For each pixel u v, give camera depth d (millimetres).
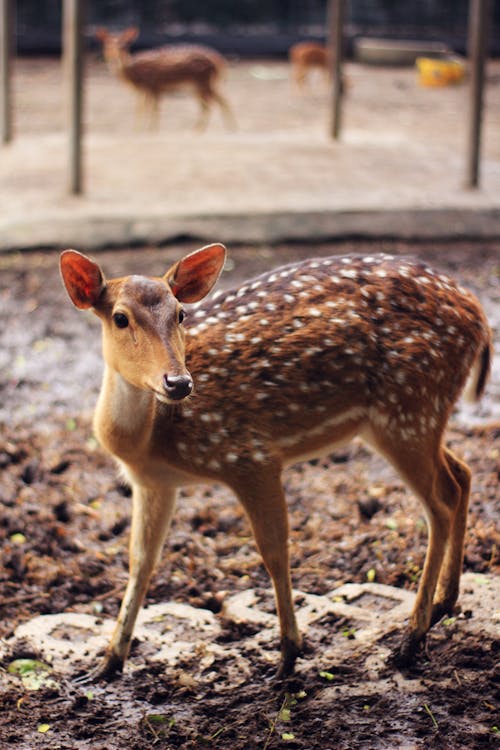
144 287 3584
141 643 4434
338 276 4168
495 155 14359
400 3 31328
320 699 3967
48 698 4070
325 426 4062
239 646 4395
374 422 4098
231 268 9484
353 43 29312
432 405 4082
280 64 28156
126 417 3848
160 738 3801
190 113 19125
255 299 4129
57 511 5531
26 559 5051
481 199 11375
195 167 13219
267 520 4000
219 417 3914
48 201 11055
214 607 4738
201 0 31031
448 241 10352
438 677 4051
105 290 3705
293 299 4094
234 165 13438
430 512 4129
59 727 3875
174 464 3971
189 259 3787
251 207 10773
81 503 5625
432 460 4113
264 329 4020
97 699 4062
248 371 3949
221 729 3818
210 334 4023
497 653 4141
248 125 17641
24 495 5664
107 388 3865
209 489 5750
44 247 9914
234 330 4023
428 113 19531
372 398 4062
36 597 4797
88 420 6633
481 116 11797
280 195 11508
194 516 5426
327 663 4199
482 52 11562
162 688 4117
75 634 4516
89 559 5090
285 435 4000
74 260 3652
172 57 16719
